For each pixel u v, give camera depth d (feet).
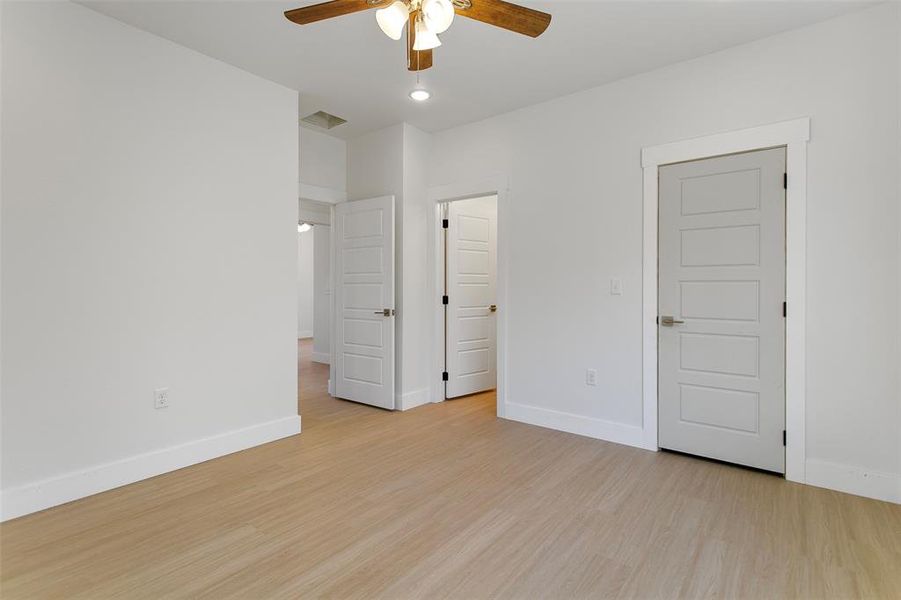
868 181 8.17
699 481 8.88
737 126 9.44
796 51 8.81
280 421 11.38
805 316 8.75
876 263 8.13
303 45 9.54
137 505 7.86
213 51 9.76
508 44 9.41
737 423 9.55
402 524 7.27
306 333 33.94
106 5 8.11
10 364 7.38
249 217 10.71
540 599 5.51
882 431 8.10
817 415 8.68
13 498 7.38
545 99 12.12
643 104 10.64
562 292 11.96
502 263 13.09
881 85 8.05
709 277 9.84
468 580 5.88
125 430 8.70
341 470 9.42
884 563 6.19
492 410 14.06
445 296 15.33
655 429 10.57
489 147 13.39
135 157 8.82
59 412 7.88
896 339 7.98
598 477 9.08
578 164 11.66
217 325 10.12
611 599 5.52
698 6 8.13
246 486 8.64
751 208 9.32
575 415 11.79
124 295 8.68
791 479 8.91
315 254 24.52
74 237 8.05
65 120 7.93
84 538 6.81
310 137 14.56
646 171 10.57
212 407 10.04
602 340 11.32
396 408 14.17
